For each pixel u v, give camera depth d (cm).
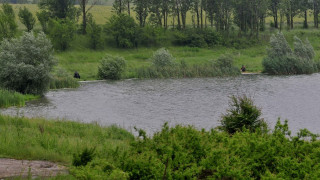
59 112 4725
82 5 15300
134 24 14050
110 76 8812
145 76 9106
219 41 14725
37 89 6191
